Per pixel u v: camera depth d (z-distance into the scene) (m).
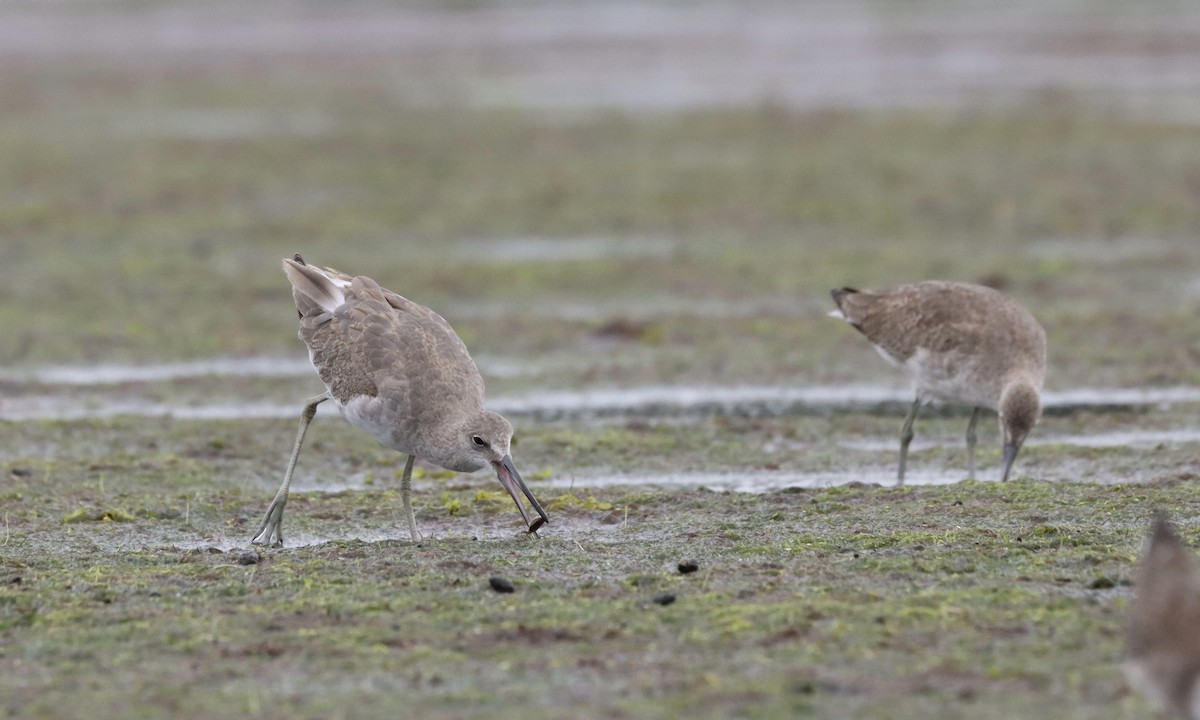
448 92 48.84
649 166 37.19
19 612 11.52
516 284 27.09
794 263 28.16
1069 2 64.81
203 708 9.64
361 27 62.59
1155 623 8.80
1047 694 9.57
